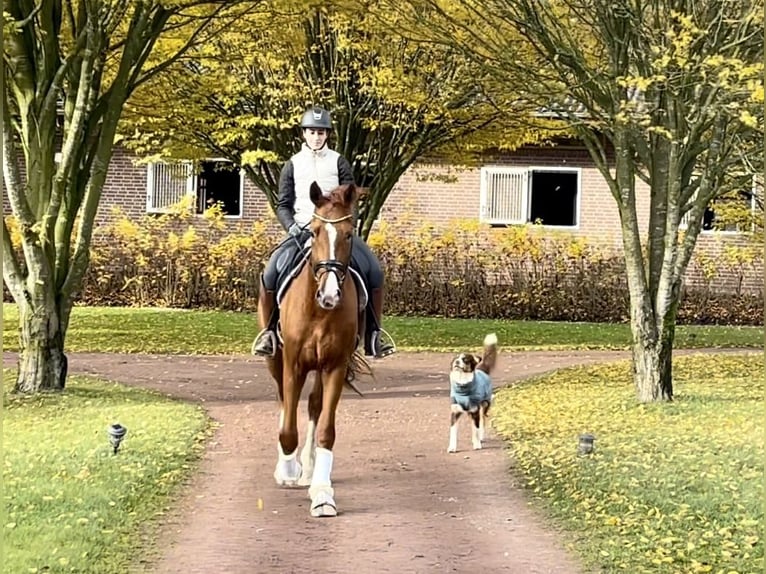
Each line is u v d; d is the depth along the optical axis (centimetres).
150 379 1817
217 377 1862
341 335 903
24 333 1590
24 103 1566
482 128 2020
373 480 1038
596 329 2820
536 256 3100
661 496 905
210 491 968
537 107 1622
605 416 1383
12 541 745
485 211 3247
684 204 1473
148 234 3170
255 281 3098
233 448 1195
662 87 1312
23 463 1029
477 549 787
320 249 883
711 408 1417
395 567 739
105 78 1744
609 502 900
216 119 2036
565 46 1369
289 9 1553
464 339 2550
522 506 926
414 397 1656
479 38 1388
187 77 1875
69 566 695
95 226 3222
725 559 731
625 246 1494
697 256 3114
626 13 1290
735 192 2031
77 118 1532
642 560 737
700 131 1385
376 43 1864
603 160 1494
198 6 1644
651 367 1494
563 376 1855
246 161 2033
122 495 902
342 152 2117
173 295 3138
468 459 1148
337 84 2069
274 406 1533
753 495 893
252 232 3209
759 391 1595
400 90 1847
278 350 998
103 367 1964
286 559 755
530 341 2542
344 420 1430
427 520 875
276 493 970
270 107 2095
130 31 1526
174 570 722
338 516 887
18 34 1490
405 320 2933
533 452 1152
